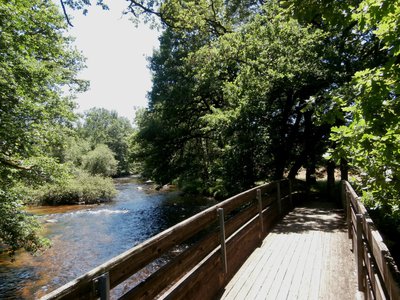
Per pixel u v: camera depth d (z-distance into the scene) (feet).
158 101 60.23
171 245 9.06
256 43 37.88
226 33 44.96
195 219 10.80
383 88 7.35
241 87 37.24
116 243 40.14
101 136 222.28
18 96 22.90
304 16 9.95
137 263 7.29
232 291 12.31
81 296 5.39
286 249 17.83
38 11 28.02
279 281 13.20
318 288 12.44
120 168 188.55
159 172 62.18
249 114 35.29
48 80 27.43
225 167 37.24
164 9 30.66
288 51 35.27
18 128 22.97
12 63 23.47
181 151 62.85
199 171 63.26
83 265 32.42
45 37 30.07
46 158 27.84
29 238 29.68
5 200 26.58
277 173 37.96
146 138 60.18
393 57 7.65
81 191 73.87
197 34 48.49
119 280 6.55
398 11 7.34
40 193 70.13
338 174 83.66
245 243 16.48
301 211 31.40
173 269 9.09
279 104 38.93
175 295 8.60
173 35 58.49
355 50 32.96
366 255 10.22
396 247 22.95
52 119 29.25
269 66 35.68
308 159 50.24
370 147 7.84
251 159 35.88
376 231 8.26
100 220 53.83
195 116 60.18
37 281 28.40
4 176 25.40
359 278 11.75
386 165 8.68
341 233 21.39
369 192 11.18
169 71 61.11
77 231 46.44
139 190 100.58
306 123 41.88
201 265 10.77
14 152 24.26
